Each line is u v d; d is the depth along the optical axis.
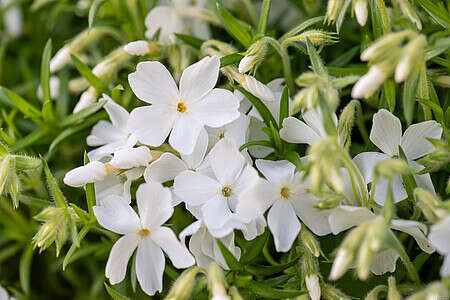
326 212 0.22
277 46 0.23
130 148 0.22
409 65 0.20
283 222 0.22
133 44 0.24
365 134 0.24
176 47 0.25
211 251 0.22
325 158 0.20
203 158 0.23
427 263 0.23
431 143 0.22
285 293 0.22
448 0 0.23
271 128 0.23
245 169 0.22
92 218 0.23
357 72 0.23
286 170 0.22
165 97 0.23
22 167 0.23
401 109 0.24
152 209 0.22
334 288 0.22
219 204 0.22
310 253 0.22
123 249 0.22
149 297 0.25
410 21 0.22
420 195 0.21
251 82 0.23
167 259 0.24
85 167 0.22
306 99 0.21
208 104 0.23
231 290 0.21
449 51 0.23
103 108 0.25
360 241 0.20
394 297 0.21
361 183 0.22
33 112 0.25
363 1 0.22
